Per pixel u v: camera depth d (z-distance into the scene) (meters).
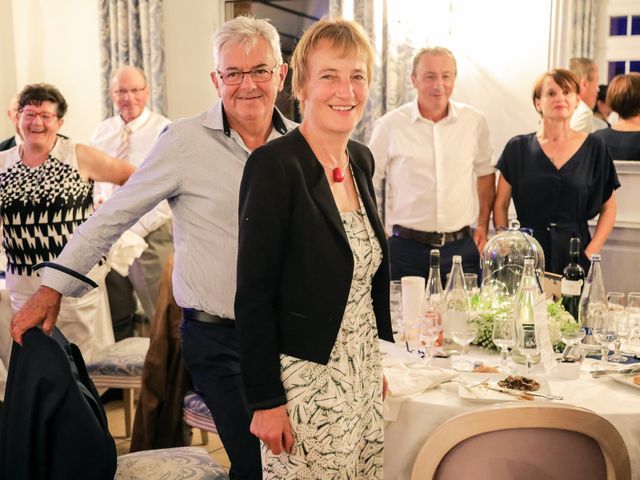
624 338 2.68
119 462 2.36
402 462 2.19
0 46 6.14
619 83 4.35
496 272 2.90
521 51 4.85
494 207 4.23
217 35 2.37
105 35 5.91
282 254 1.78
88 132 6.25
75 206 3.51
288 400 1.80
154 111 5.85
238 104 2.33
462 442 1.76
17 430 2.00
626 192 4.36
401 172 4.17
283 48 6.22
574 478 1.78
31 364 2.02
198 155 2.32
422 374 2.30
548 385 2.28
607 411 2.13
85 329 3.73
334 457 1.83
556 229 3.93
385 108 5.16
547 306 2.62
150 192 2.31
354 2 5.12
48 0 6.14
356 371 1.87
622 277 4.45
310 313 1.78
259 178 1.76
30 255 3.49
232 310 2.30
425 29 5.01
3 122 6.22
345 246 1.79
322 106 1.81
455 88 5.07
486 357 2.62
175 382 3.09
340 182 1.88
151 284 4.64
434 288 2.76
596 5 4.59
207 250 2.32
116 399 4.56
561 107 3.87
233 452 2.26
